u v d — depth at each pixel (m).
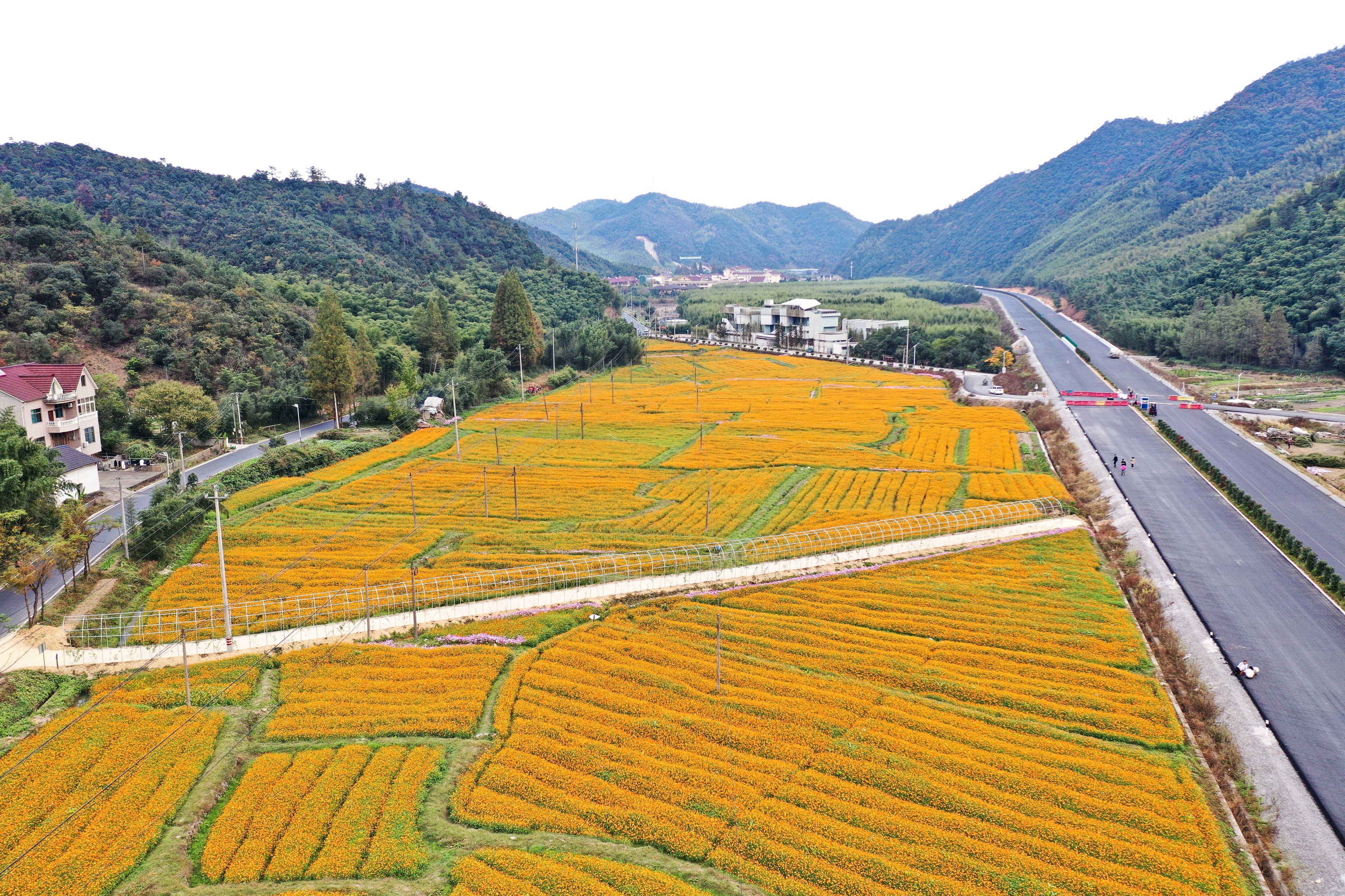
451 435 146.88
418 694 59.97
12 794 48.50
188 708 57.84
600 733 55.28
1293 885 44.09
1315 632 69.44
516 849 45.25
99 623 68.88
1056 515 99.88
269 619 70.62
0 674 60.88
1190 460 122.50
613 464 126.25
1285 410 157.75
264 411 149.88
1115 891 42.19
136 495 107.88
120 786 49.44
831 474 119.44
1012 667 64.00
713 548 86.69
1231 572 81.50
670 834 46.09
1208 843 45.81
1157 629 71.31
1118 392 177.75
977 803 48.38
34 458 81.50
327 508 103.62
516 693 60.47
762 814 47.62
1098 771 51.50
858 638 68.62
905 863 44.19
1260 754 54.12
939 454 131.00
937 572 82.44
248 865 43.66
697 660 64.75
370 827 46.75
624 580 79.44
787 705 58.53
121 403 130.00
